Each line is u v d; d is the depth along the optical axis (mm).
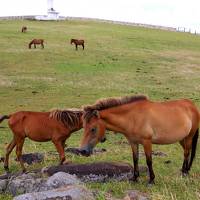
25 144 17203
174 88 33344
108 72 38750
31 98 28250
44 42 52375
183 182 11094
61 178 9961
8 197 9984
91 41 55656
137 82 35250
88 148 10281
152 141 10992
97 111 10297
